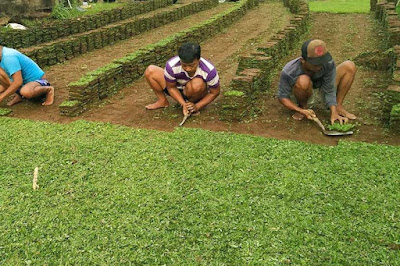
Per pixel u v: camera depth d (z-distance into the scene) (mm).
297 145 4727
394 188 3801
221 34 12734
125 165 4477
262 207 3641
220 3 20969
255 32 12797
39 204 3857
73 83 6281
